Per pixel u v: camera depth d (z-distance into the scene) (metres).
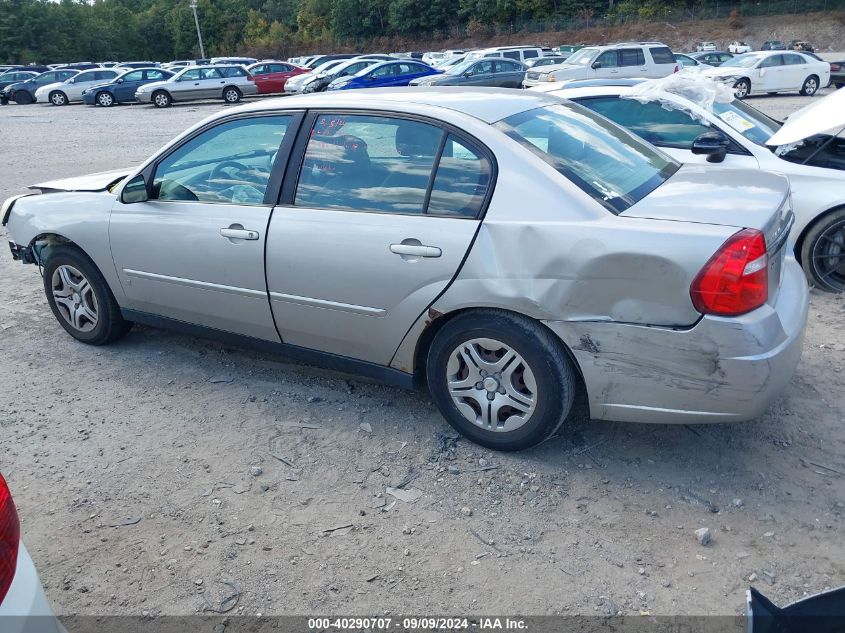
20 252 5.01
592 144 3.66
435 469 3.47
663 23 61.31
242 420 3.97
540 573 2.79
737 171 3.80
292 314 3.87
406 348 3.59
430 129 3.49
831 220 5.43
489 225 3.23
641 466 3.43
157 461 3.61
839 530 2.96
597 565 2.82
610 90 6.30
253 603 2.70
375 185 3.59
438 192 3.42
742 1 60.94
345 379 4.40
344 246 3.57
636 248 2.95
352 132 3.68
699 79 6.32
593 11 67.69
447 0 72.75
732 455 3.49
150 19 84.56
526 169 3.24
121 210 4.41
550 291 3.12
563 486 3.30
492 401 3.46
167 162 4.28
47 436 3.87
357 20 77.31
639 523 3.05
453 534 3.03
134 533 3.09
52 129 21.08
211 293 4.12
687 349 2.98
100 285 4.71
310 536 3.04
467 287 3.29
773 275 3.13
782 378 3.03
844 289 5.54
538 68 23.42
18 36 71.75
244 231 3.87
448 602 2.67
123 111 27.55
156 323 4.59
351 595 2.72
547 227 3.12
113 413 4.09
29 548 3.02
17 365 4.75
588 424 3.80
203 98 29.91
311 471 3.49
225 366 4.64
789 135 5.02
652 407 3.16
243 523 3.14
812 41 54.38
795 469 3.37
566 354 3.27
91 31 77.75
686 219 3.04
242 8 86.62
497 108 3.61
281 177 3.84
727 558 2.84
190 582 2.81
